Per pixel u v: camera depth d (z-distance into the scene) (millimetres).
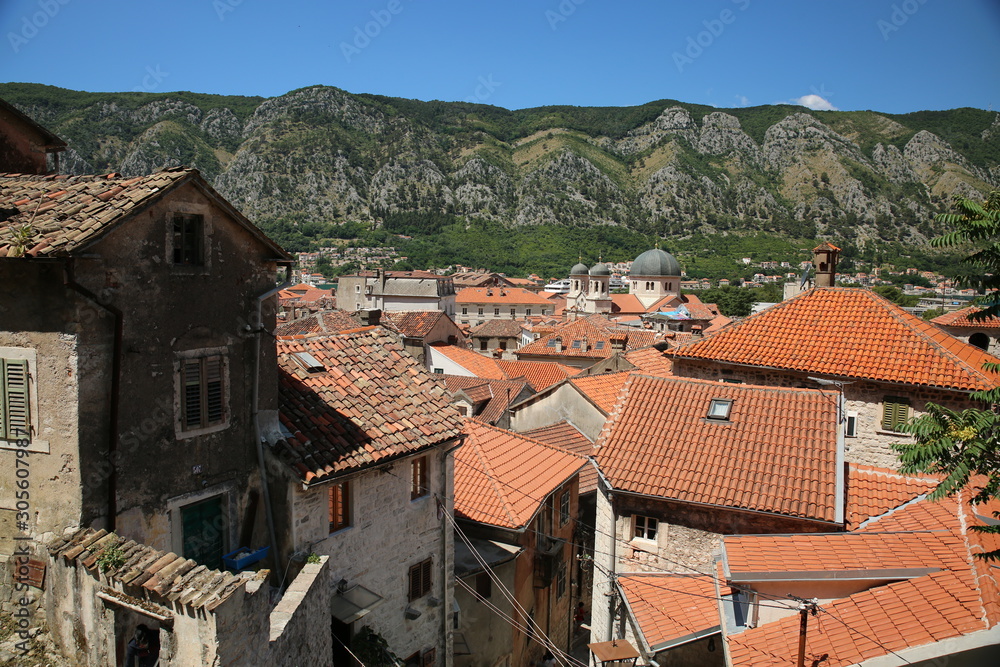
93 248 11234
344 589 15734
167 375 12820
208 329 13594
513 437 26672
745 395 22875
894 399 24578
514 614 22172
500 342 97125
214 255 13633
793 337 27797
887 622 12812
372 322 47875
